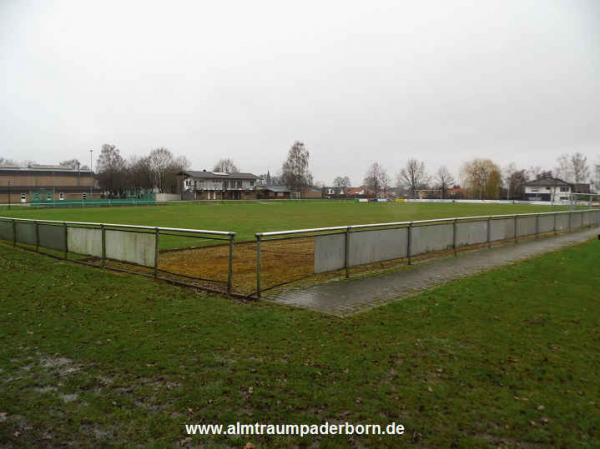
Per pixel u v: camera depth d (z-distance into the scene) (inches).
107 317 269.1
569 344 220.4
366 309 283.9
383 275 402.9
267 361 197.9
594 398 165.0
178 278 384.5
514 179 4564.5
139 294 328.5
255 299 310.5
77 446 136.8
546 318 263.7
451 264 465.7
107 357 205.6
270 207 2156.7
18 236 640.4
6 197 3777.1
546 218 811.4
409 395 165.9
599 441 138.5
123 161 4554.6
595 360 200.5
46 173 4045.3
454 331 239.3
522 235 719.7
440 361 197.9
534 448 134.9
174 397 166.9
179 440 139.4
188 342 223.0
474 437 140.1
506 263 474.3
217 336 231.5
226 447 135.8
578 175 3929.6
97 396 168.7
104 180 4094.5
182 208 2015.3
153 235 385.7
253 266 471.8
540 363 196.4
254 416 152.6
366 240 398.3
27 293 338.0
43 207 2311.8
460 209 2086.6
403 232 444.5
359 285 359.6
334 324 250.7
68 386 177.3
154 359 201.9
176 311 280.2
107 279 387.5
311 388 171.5
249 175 4694.9
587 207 2134.6
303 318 262.5
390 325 249.1
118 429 146.2
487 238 611.2
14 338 233.6
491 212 1752.0
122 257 423.8
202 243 658.8
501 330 241.3
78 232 486.0
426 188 4820.4
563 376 183.3
